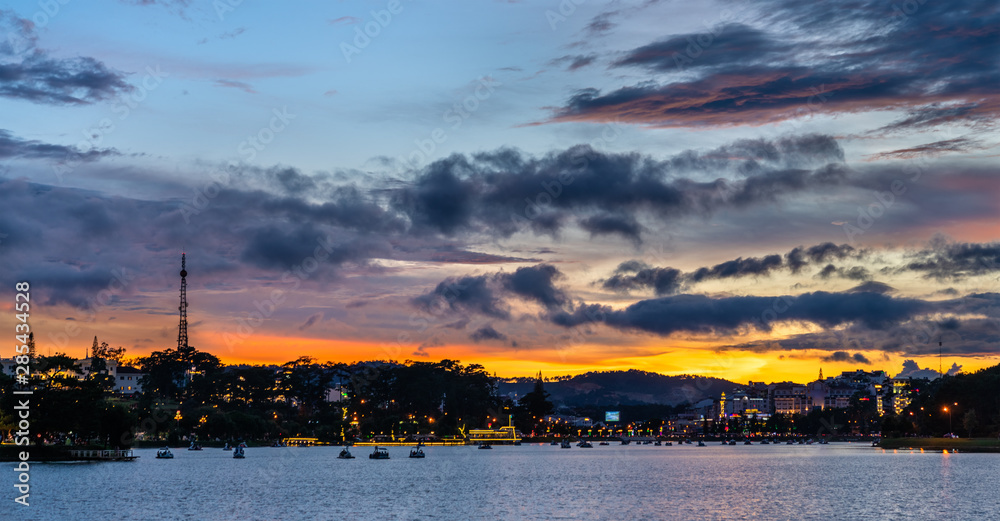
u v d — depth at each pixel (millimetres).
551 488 177625
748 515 131000
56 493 155625
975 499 149250
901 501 147125
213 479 193625
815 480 193250
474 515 132375
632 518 128250
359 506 143875
